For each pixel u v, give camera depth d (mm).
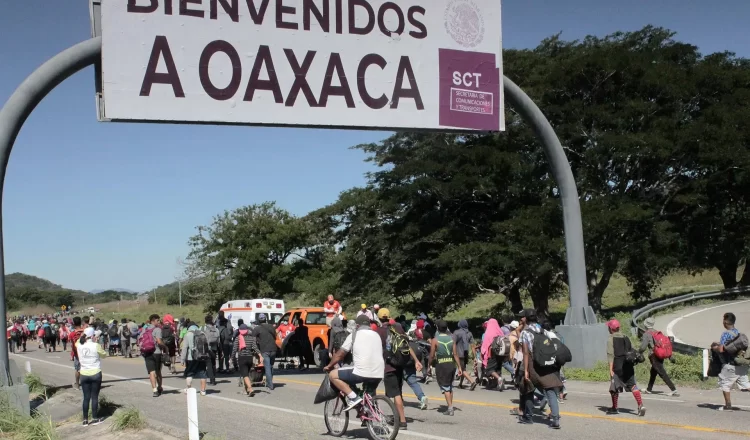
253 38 13430
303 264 50969
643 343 13164
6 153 12148
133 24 12758
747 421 9977
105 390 16266
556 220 27312
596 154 27312
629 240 28656
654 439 8812
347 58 14070
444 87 14852
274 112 13492
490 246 27125
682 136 27203
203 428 10406
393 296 33188
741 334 10914
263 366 15914
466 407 12016
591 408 11523
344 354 8984
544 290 31797
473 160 29078
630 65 27688
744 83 30047
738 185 29828
